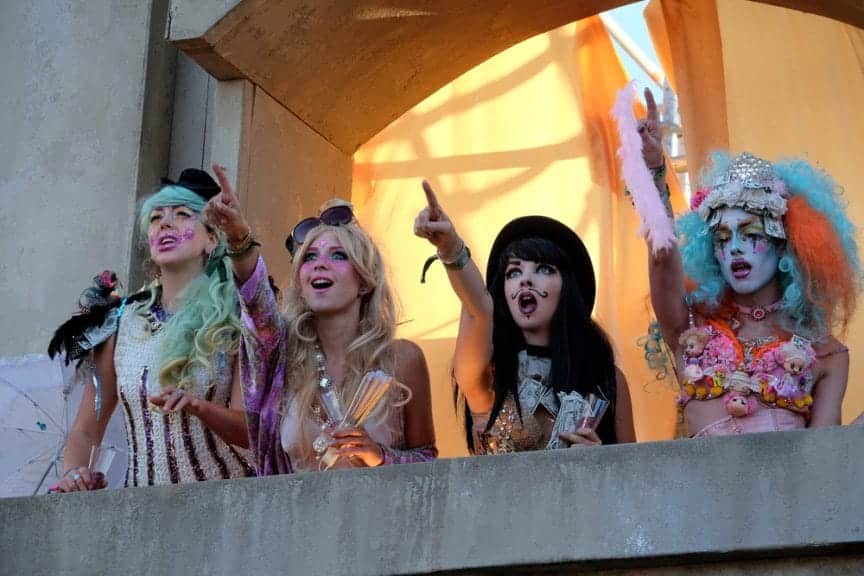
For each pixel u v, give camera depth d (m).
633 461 4.43
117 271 7.25
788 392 5.47
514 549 4.46
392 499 4.62
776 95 7.50
